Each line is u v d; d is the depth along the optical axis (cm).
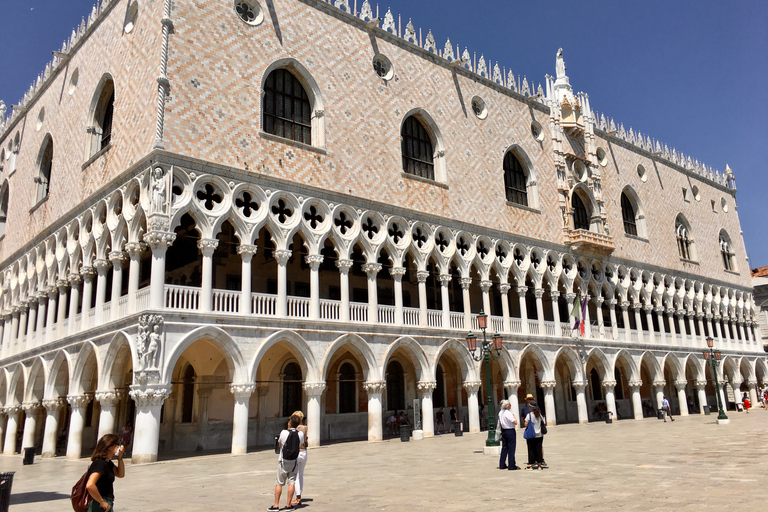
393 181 3781
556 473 1720
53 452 3469
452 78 4369
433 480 1688
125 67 3294
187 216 3666
